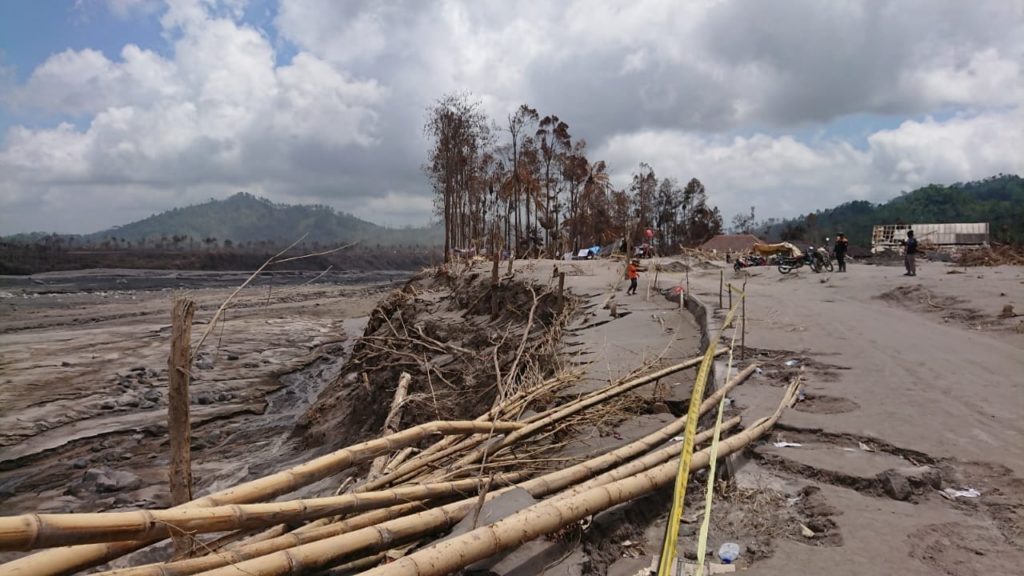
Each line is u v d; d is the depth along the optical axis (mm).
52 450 13797
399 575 3209
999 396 7371
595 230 54406
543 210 48531
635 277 20844
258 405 18266
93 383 19312
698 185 77000
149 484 12070
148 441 14812
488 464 5504
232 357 24484
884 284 20188
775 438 6070
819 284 22141
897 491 4770
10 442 14094
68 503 11148
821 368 8938
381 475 5559
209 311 40750
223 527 3379
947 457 5449
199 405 17922
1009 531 4211
